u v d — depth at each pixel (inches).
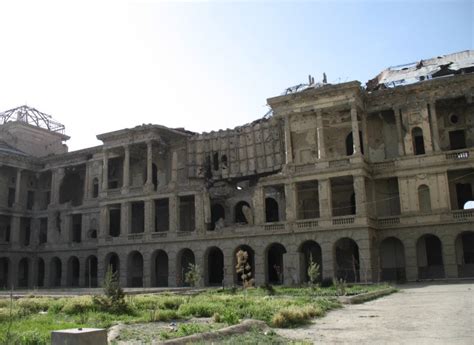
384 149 2583.7
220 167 3011.8
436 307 1129.4
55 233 3518.7
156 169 3304.6
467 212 2241.6
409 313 1042.7
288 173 2532.0
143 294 1796.3
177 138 3191.4
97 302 1248.8
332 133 2650.1
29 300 1466.5
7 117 4069.9
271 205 2896.2
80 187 3673.7
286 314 960.3
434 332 778.8
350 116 2625.5
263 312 1044.5
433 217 2303.2
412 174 2401.6
